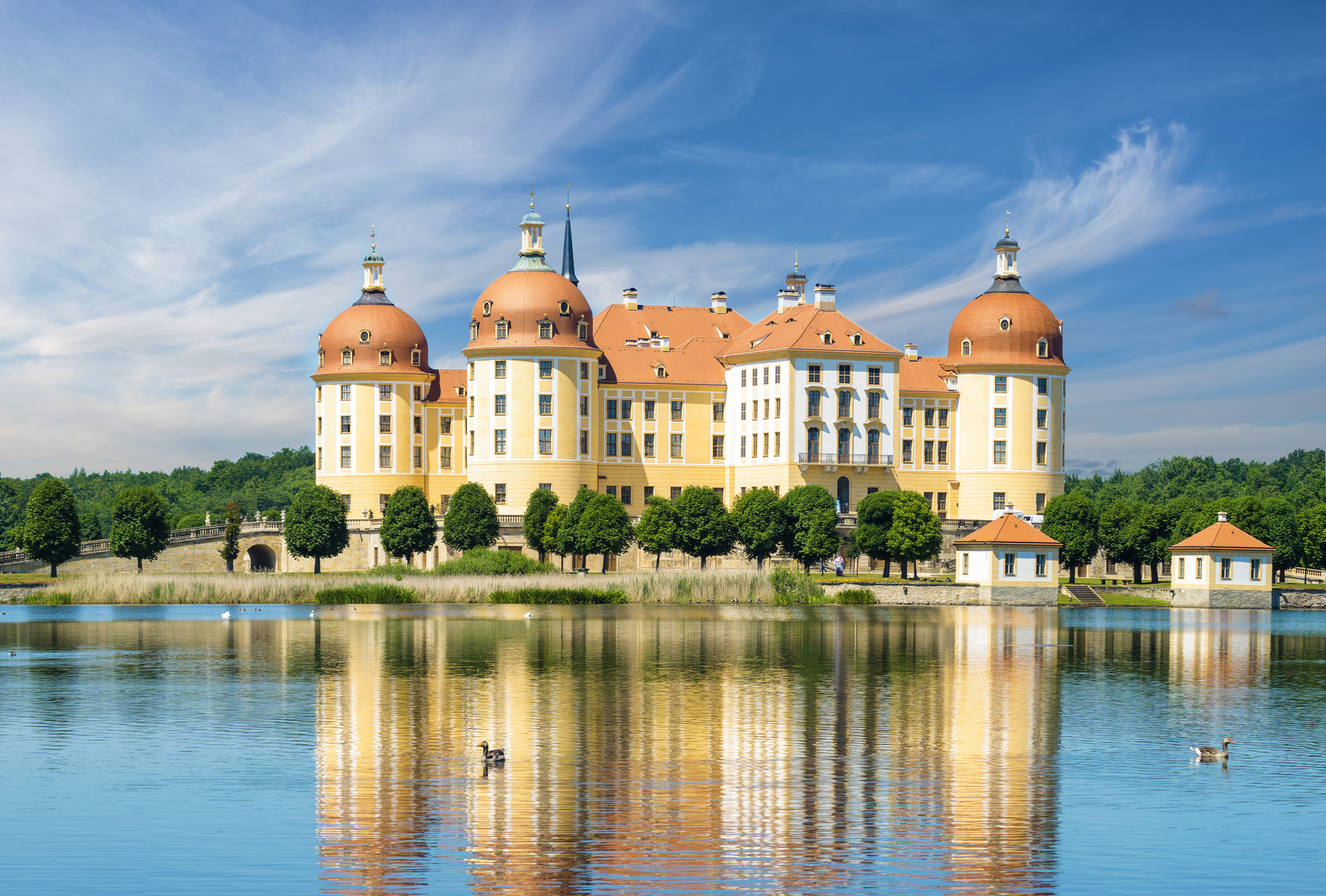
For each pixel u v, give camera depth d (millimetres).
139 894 36438
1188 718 62688
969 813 44281
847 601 141000
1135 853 40219
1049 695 69438
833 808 44719
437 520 180875
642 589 137875
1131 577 178750
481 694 68000
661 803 45250
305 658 83438
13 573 167500
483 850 40000
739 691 69562
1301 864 39250
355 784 47781
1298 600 146000
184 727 58688
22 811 44250
